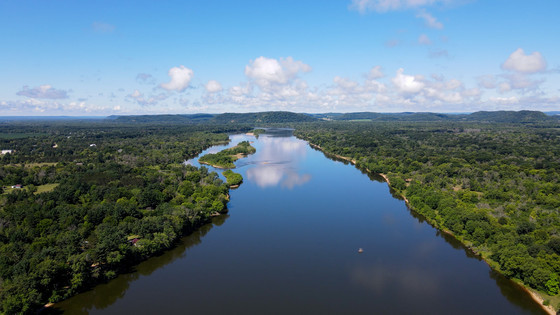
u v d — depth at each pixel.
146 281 118.19
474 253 137.12
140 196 176.25
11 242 123.88
